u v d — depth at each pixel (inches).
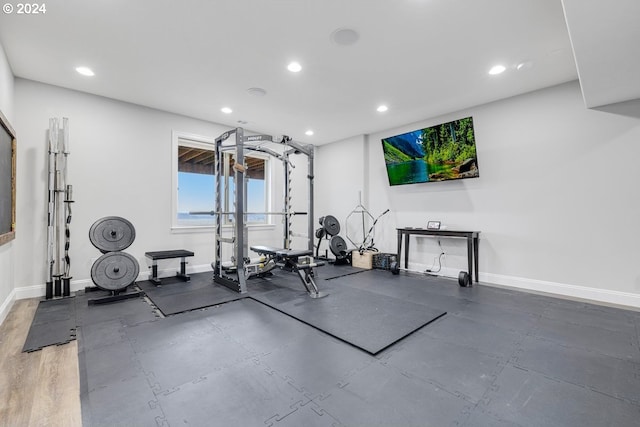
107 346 92.4
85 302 135.9
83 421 59.3
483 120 177.0
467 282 166.6
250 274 170.4
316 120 206.4
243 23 101.9
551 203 154.0
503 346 93.0
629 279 132.7
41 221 145.6
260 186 254.5
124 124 171.6
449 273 195.0
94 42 112.8
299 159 271.6
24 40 110.9
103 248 146.2
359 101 171.5
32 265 143.4
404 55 122.6
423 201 208.2
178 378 75.0
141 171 177.9
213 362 83.0
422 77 142.4
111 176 167.3
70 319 114.6
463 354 88.0
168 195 188.9
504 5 93.4
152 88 153.9
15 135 131.0
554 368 79.8
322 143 271.7
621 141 134.2
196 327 108.0
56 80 144.5
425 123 205.9
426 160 196.7
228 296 146.1
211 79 143.9
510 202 167.8
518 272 165.3
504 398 67.1
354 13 97.1
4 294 117.3
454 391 69.7
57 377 75.0
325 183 274.7
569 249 148.6
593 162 141.6
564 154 149.6
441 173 190.7
